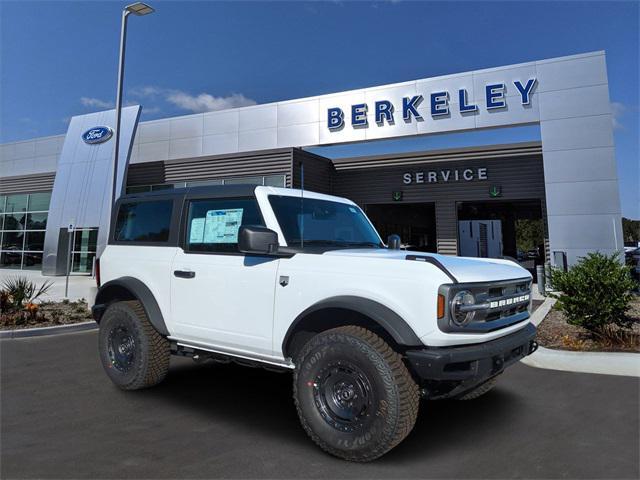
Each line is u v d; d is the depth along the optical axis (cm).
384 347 322
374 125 1769
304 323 361
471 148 1778
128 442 359
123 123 2084
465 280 322
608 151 1452
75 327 877
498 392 491
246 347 391
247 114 1977
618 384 517
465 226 2197
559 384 520
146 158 2161
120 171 2012
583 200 1463
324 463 324
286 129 1903
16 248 2536
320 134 1845
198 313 425
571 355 615
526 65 1575
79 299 1241
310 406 342
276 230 391
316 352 343
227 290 405
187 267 438
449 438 368
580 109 1494
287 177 1750
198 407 441
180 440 363
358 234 470
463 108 1645
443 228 1836
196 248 445
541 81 1551
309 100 1873
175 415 419
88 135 2167
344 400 336
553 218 1491
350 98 1809
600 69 1484
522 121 1569
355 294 336
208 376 552
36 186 2494
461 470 313
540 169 1694
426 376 302
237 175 1856
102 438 367
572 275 714
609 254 1420
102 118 2184
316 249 381
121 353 494
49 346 736
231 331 399
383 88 1762
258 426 393
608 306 671
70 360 639
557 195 1492
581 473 308
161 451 342
